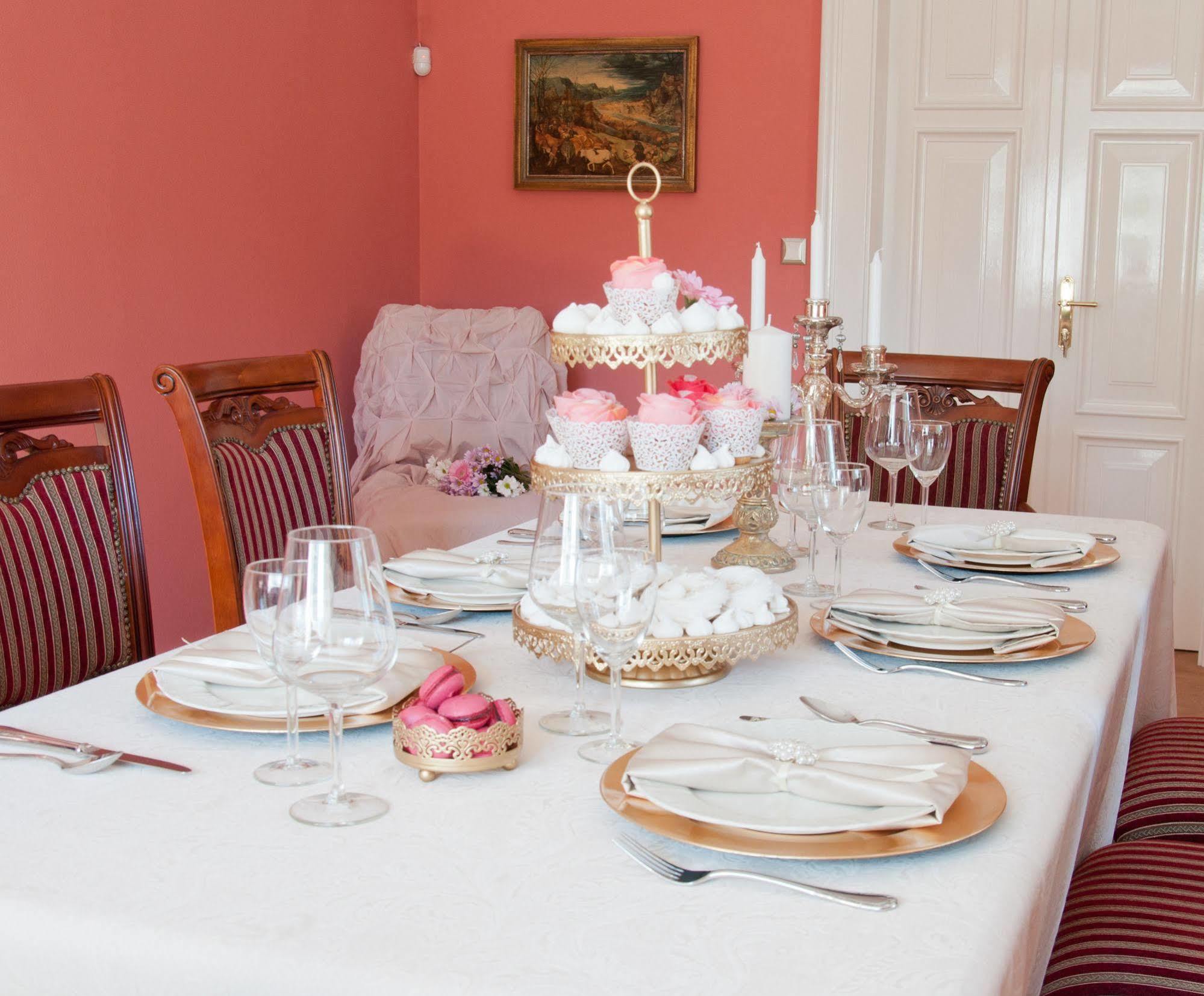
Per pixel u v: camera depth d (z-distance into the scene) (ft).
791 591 5.81
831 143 14.10
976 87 14.05
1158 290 13.79
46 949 2.84
